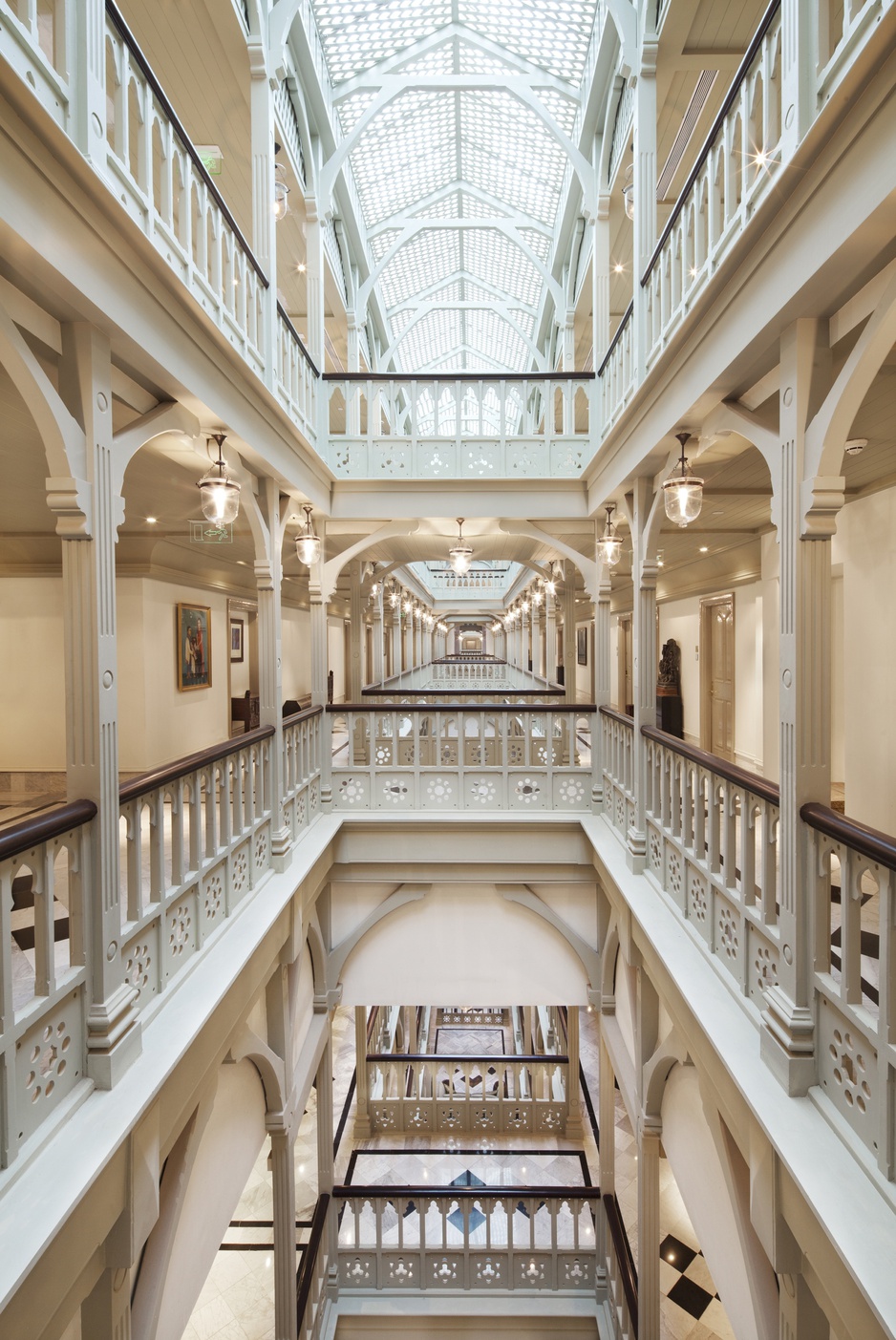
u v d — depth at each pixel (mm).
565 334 9102
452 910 6715
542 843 6414
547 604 12781
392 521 7324
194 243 3945
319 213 6754
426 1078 10188
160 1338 3215
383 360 12133
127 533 6918
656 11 4781
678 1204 6688
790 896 2480
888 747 4980
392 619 17453
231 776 4129
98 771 2414
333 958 6484
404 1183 7504
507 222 9633
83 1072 2328
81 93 2162
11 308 2184
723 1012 2969
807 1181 1993
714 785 3404
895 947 1957
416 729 6527
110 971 2438
